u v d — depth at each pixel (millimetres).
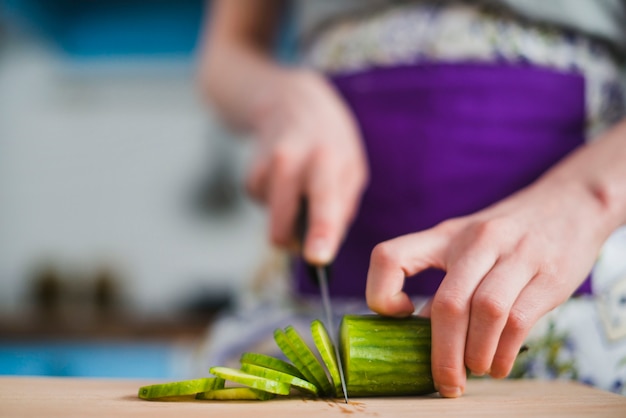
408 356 540
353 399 539
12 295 2178
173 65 2113
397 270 530
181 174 2164
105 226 2184
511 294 499
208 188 2152
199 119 2158
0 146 2205
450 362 518
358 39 759
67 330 1614
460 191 714
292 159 712
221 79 896
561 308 641
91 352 1655
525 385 600
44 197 2197
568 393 564
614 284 637
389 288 531
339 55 773
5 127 2203
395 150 733
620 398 546
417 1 728
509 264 510
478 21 706
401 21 734
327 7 772
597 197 548
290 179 713
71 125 2197
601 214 542
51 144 2199
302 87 770
